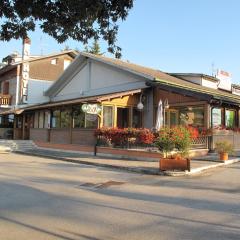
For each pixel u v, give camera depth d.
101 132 22.33
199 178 14.21
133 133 20.55
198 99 22.41
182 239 6.66
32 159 21.45
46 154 23.50
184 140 16.38
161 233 7.04
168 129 16.67
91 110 22.19
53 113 28.30
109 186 12.59
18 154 25.14
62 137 26.67
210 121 22.36
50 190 11.70
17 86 34.97
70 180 13.73
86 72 29.48
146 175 15.23
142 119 25.02
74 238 6.71
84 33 7.60
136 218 8.19
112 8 7.11
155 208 9.20
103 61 27.39
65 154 23.33
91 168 17.30
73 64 29.95
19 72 35.00
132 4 7.09
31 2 6.76
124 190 11.84
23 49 35.00
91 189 12.03
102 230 7.23
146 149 19.86
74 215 8.46
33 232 7.08
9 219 8.07
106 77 27.72
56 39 7.46
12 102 35.72
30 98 35.06
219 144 18.70
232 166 17.38
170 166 15.49
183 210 8.98
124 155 20.69
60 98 32.56
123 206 9.44
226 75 34.38
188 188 12.12
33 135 30.72
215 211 8.87
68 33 7.42
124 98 24.36
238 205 9.53
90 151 23.17
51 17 6.92
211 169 16.50
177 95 23.50
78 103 24.19
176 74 31.31
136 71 24.89
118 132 21.30
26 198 10.39
